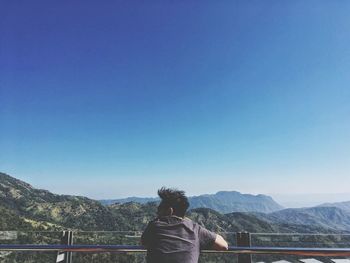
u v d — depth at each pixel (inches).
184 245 127.0
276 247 162.4
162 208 139.6
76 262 187.5
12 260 185.2
